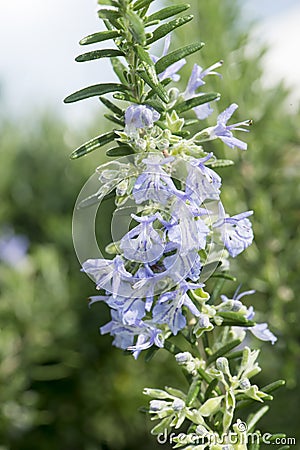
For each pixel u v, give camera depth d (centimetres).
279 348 60
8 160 90
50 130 94
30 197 91
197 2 62
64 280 79
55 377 77
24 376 74
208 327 41
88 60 40
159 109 40
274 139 64
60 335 77
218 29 62
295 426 60
